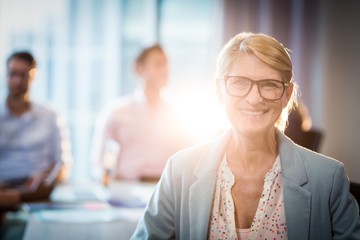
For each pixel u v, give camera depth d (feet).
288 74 4.12
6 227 8.96
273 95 4.08
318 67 14.46
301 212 4.16
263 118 4.13
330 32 14.32
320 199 4.15
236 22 14.34
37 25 14.49
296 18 14.48
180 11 14.99
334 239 4.21
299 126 8.79
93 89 14.88
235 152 4.49
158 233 4.48
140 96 11.05
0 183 9.09
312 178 4.18
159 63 10.63
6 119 10.47
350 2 13.93
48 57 14.64
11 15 14.26
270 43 4.06
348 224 4.13
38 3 14.47
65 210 7.41
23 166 10.46
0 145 10.39
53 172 9.73
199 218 4.34
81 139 14.85
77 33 14.75
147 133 10.81
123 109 10.87
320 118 14.44
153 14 14.89
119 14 14.84
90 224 6.63
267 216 4.31
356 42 13.87
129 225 6.63
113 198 8.14
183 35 14.98
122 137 10.83
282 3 14.42
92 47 14.84
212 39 14.56
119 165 10.81
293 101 4.52
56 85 14.71
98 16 14.85
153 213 4.51
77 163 14.85
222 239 4.34
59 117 10.96
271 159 4.43
